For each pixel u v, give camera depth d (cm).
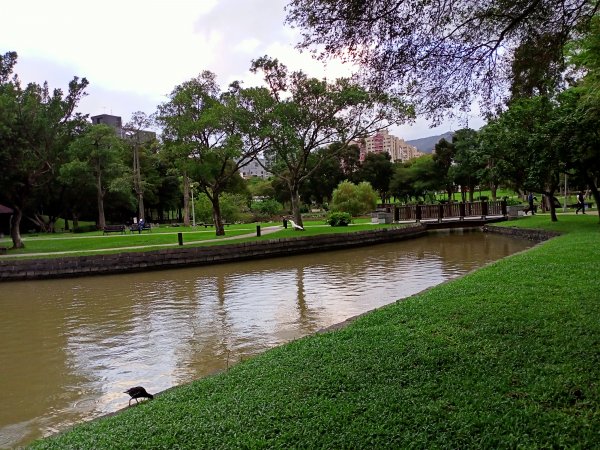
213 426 389
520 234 2606
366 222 3912
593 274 890
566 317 614
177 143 2758
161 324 1091
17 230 2647
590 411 368
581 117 1836
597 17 741
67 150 2947
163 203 6062
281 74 2777
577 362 464
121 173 4772
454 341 560
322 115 2820
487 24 625
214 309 1227
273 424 386
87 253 2211
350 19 578
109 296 1538
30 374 789
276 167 3328
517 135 2484
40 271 2059
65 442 402
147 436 383
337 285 1499
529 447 324
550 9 599
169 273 2083
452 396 412
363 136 2908
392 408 397
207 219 4947
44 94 2531
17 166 2370
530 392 409
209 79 3131
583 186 2789
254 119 2733
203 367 781
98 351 904
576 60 1023
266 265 2208
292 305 1223
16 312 1335
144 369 789
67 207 4950
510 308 684
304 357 562
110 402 662
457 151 5238
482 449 328
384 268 1847
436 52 625
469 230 3619
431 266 1817
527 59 650
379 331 645
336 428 370
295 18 617
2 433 571
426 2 579
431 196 5788
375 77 639
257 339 926
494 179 3197
